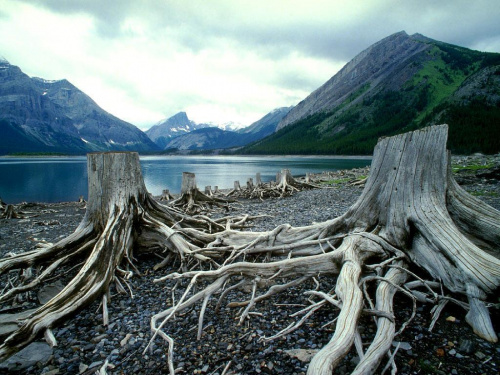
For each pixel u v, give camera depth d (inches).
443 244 177.6
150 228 286.5
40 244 284.4
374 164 230.4
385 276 176.2
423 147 207.6
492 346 138.4
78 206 884.6
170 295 218.8
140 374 137.5
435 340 145.7
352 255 183.5
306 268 190.9
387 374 125.9
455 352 136.9
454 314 165.9
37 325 160.4
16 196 1273.4
